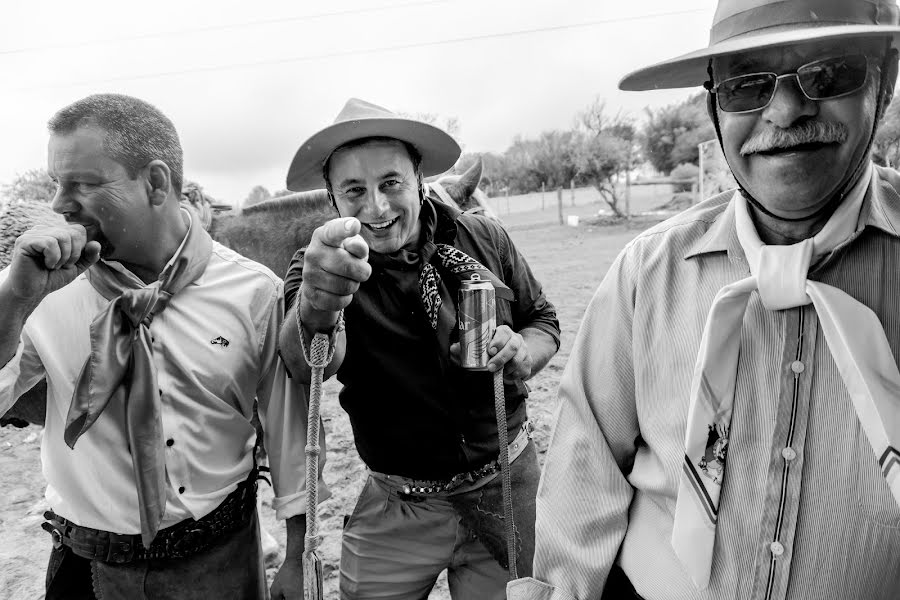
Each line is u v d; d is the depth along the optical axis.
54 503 1.61
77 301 1.56
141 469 1.46
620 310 1.27
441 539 1.87
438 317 1.68
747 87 1.02
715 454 1.07
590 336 1.33
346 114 1.70
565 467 1.31
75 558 1.62
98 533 1.54
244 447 1.69
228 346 1.61
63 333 1.55
